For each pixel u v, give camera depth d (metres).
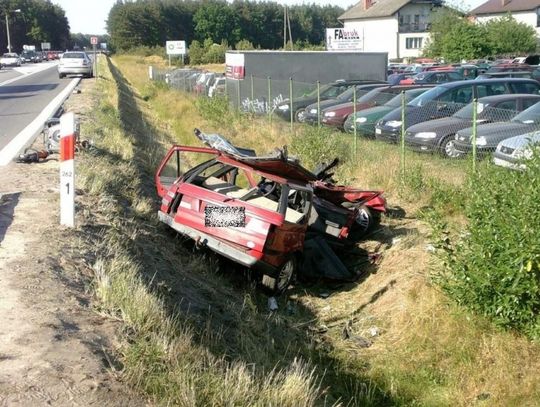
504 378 5.78
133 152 13.80
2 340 4.50
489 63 38.59
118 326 5.00
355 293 8.42
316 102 21.00
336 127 18.52
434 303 6.80
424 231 9.50
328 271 8.76
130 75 52.84
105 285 5.59
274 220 7.72
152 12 101.56
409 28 76.00
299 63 24.66
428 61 51.19
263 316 7.45
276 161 8.04
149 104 31.41
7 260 6.05
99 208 8.42
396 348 6.79
